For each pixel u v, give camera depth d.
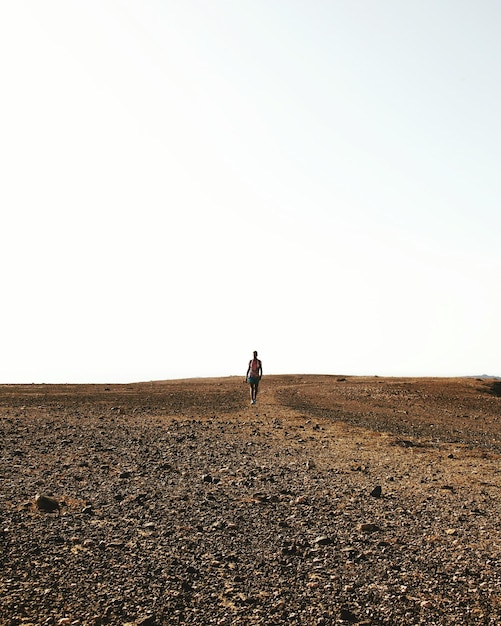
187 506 10.54
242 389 40.00
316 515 10.58
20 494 10.31
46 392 33.94
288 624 6.70
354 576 8.05
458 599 7.49
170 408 26.89
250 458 15.32
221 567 8.04
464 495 12.57
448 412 30.77
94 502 10.30
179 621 6.57
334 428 22.47
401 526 10.23
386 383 42.62
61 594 6.87
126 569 7.67
